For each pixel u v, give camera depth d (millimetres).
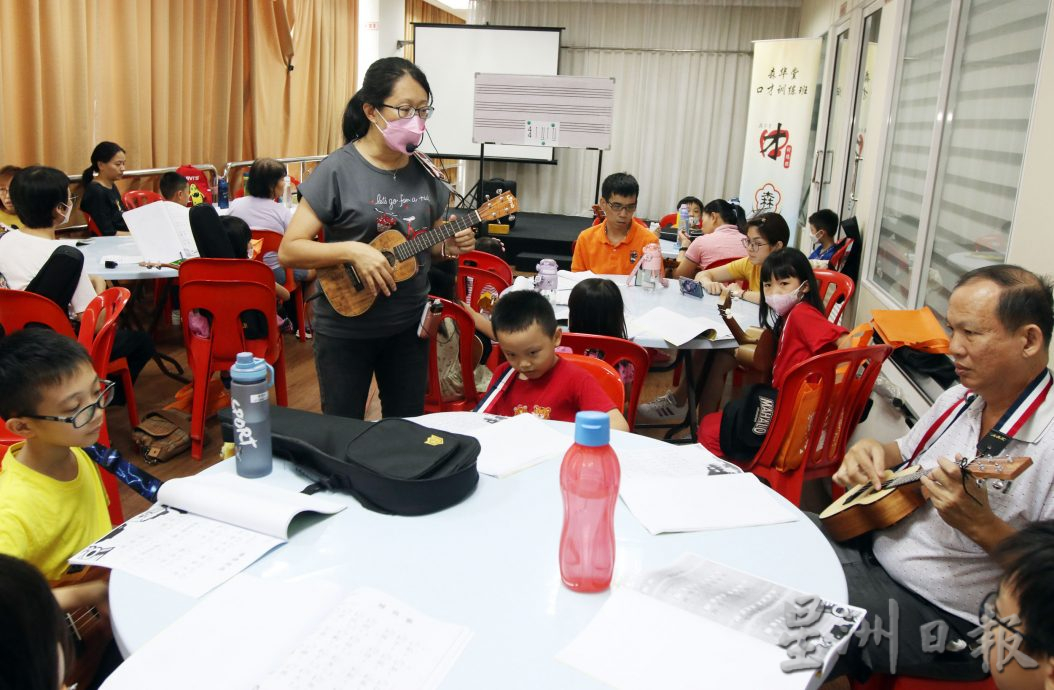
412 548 1191
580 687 907
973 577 1415
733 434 2365
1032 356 1354
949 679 1383
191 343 3121
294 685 887
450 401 2721
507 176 9609
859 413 2342
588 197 9523
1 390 1290
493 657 951
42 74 4738
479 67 8984
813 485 3051
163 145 5801
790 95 6523
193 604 1040
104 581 1339
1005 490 1377
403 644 959
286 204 5570
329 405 2211
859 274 4805
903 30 4270
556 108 6371
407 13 10234
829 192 6410
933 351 2719
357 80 9039
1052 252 2166
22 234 3014
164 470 3047
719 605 1066
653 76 9133
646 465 1529
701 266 4363
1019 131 2604
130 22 5316
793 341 2555
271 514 1201
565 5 9062
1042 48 2330
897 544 1538
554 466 1493
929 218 3518
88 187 4711
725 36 8906
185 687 883
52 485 1388
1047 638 856
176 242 3588
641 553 1210
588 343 2439
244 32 6695
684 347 2730
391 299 2129
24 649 708
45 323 2686
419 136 1985
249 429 1370
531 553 1188
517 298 1810
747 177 6914
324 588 1066
